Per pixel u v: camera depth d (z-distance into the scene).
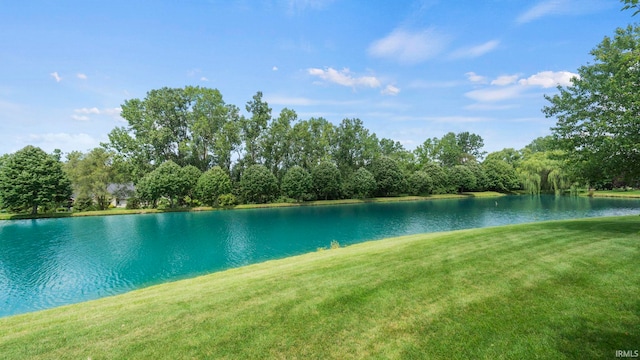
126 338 5.38
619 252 8.51
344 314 5.81
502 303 5.84
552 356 4.26
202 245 22.92
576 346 4.42
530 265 7.84
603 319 5.05
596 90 12.38
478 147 104.81
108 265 18.25
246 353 4.79
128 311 6.50
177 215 41.50
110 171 48.22
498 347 4.54
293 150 63.19
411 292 6.59
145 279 15.86
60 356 4.98
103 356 4.91
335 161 70.69
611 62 11.83
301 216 39.31
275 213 42.97
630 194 51.94
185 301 6.80
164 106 55.19
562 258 8.29
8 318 7.68
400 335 5.04
